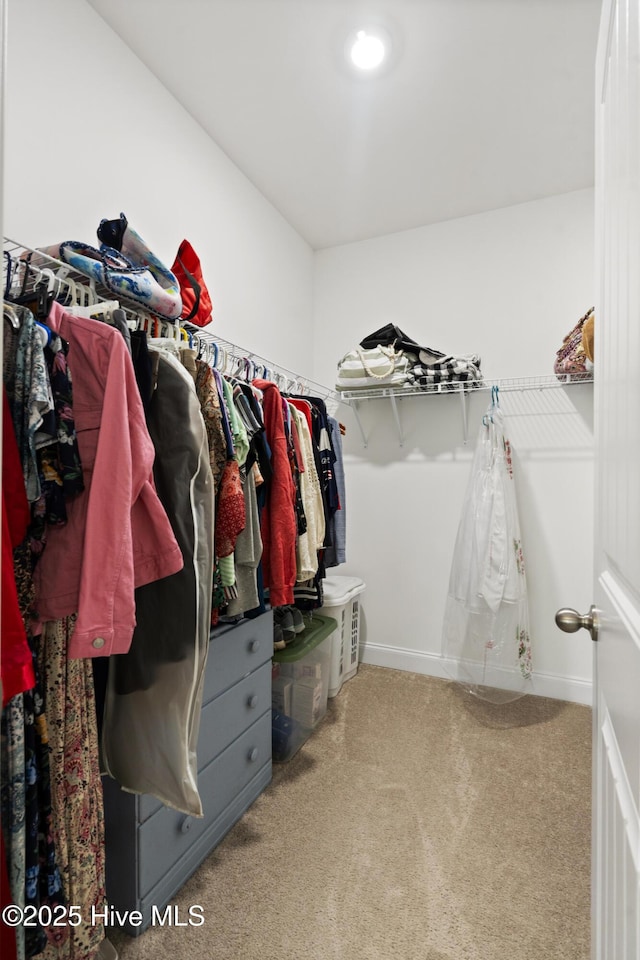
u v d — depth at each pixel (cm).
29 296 95
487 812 157
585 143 207
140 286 115
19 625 72
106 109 157
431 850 141
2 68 39
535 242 248
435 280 270
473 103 186
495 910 122
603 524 79
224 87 181
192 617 105
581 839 145
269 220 251
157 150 178
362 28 156
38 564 88
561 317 242
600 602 81
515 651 229
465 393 263
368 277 286
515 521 234
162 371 111
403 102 186
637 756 53
